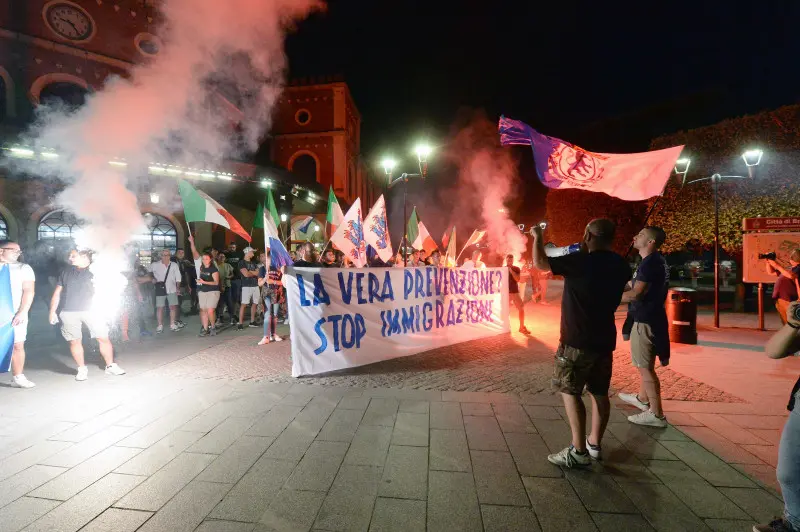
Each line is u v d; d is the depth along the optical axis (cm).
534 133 478
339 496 279
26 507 265
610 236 322
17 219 1458
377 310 646
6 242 505
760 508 269
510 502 274
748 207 1180
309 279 569
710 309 1359
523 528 248
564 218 1927
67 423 400
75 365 624
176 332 913
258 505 269
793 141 1110
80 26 1681
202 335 861
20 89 1553
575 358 308
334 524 251
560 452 325
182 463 323
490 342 804
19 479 299
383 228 865
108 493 282
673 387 521
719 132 1235
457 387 514
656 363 649
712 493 286
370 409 438
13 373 515
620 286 311
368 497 278
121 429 387
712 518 259
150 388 509
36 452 341
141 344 780
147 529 245
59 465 319
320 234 2400
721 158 1225
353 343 612
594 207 1794
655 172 461
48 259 1386
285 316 1074
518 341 814
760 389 514
